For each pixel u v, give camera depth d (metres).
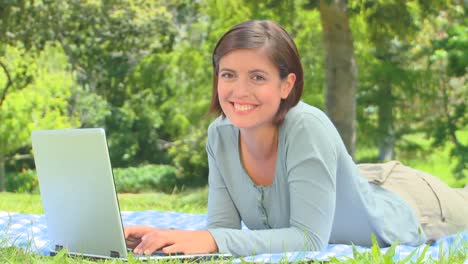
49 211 3.64
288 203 3.62
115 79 26.00
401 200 4.05
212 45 23.53
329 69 14.23
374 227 3.82
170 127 26.30
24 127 19.83
